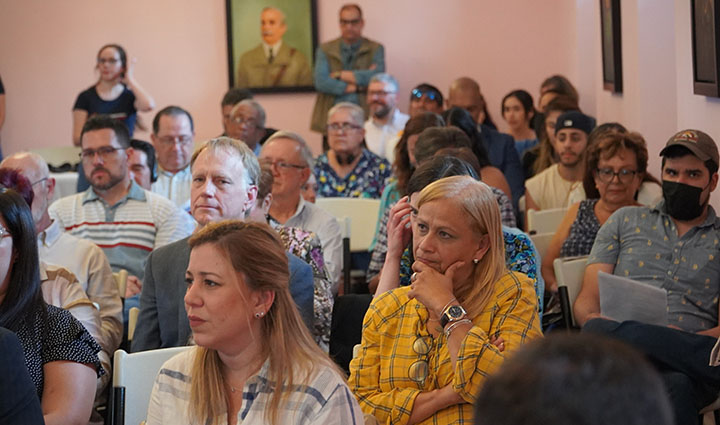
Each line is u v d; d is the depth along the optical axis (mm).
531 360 775
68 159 7426
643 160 4074
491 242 2230
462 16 9062
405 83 9164
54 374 2496
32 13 9211
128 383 2467
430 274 2201
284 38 9094
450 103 7562
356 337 2975
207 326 1871
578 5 8062
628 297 3244
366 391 2287
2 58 9250
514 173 6285
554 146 6113
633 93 5727
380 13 9102
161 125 5641
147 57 9258
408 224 2729
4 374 1835
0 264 2432
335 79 8609
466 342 2092
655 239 3557
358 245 5008
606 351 770
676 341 2816
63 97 9297
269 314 1904
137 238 4297
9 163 3520
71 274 3113
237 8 9086
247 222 1944
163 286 2957
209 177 3016
